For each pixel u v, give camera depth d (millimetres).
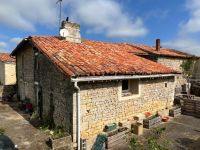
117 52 13703
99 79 8328
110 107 9406
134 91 11086
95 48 12703
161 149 6609
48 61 10094
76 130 8000
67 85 8328
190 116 13180
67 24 12484
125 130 9172
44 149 7516
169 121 12000
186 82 21781
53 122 9680
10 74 23859
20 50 15477
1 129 9258
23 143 8039
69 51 10414
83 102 8211
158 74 11727
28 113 12547
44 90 10695
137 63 12125
